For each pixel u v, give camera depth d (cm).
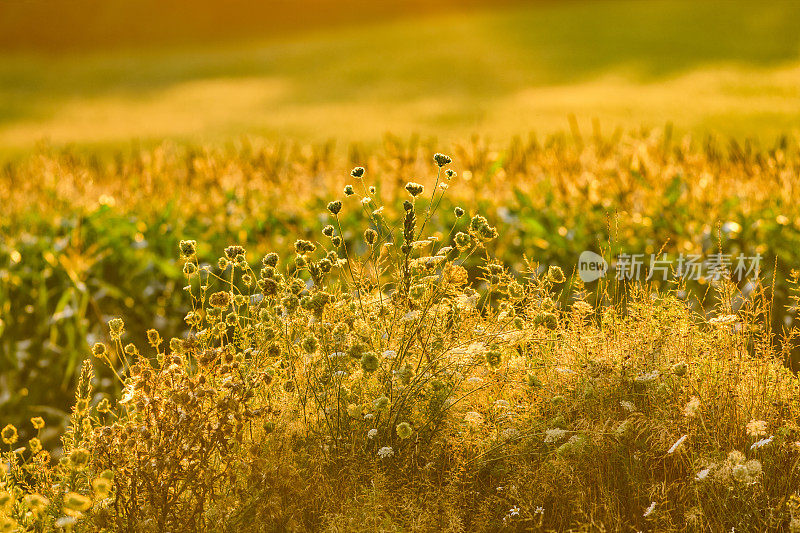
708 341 676
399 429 570
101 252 1135
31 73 6197
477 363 630
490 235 620
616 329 685
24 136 3622
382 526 557
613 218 998
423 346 628
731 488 584
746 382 658
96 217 1146
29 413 998
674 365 621
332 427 634
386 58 5728
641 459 617
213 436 586
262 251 1095
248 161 1405
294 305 615
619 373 641
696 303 957
